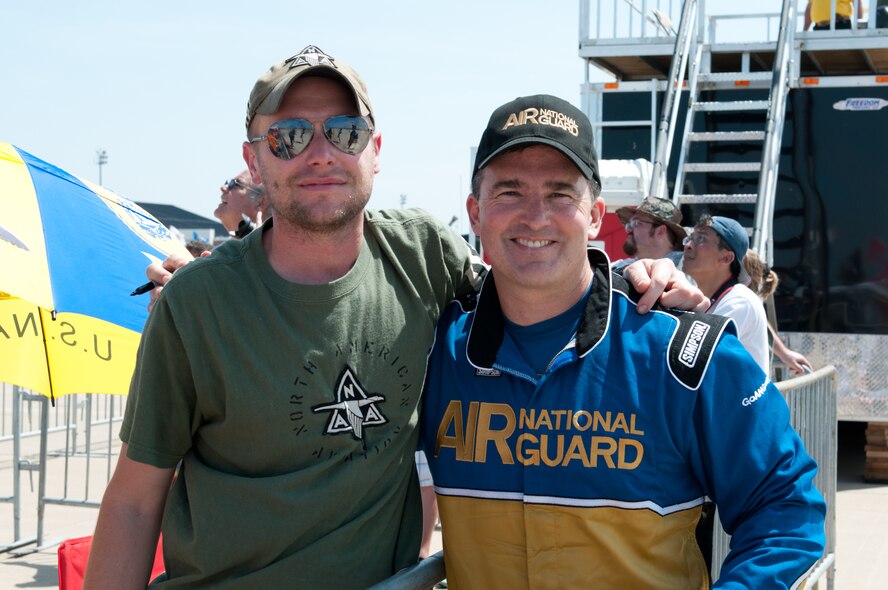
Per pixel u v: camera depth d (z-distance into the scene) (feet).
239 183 18.72
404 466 7.70
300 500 7.10
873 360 26.84
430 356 7.91
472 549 7.55
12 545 21.84
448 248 8.20
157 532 7.59
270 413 7.09
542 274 7.32
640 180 28.04
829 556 15.11
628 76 33.99
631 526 7.11
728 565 6.98
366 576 7.41
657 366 7.23
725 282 17.75
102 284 13.80
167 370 7.29
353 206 7.27
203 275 7.25
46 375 14.65
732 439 7.13
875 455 27.68
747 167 27.09
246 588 7.20
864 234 26.91
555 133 7.34
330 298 7.28
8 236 13.37
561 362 7.29
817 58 30.30
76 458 32.17
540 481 7.23
